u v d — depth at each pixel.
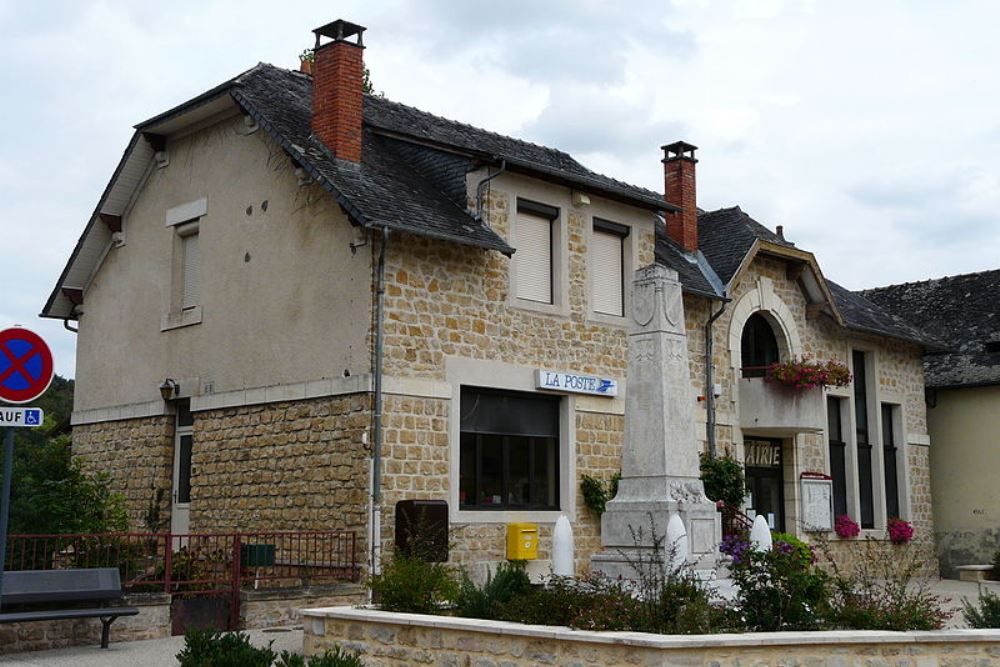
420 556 12.63
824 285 21.77
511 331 16.22
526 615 9.33
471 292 15.76
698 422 19.20
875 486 23.48
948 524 25.78
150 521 17.34
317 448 14.95
